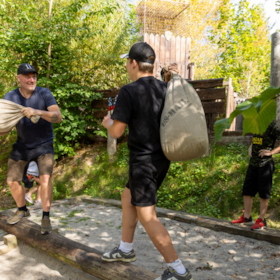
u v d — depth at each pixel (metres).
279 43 5.66
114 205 5.50
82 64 8.75
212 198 5.13
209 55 17.59
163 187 5.71
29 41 7.23
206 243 3.66
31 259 3.21
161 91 1.99
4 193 7.39
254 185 3.91
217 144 6.45
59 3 8.62
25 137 3.18
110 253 2.31
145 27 10.80
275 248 3.42
